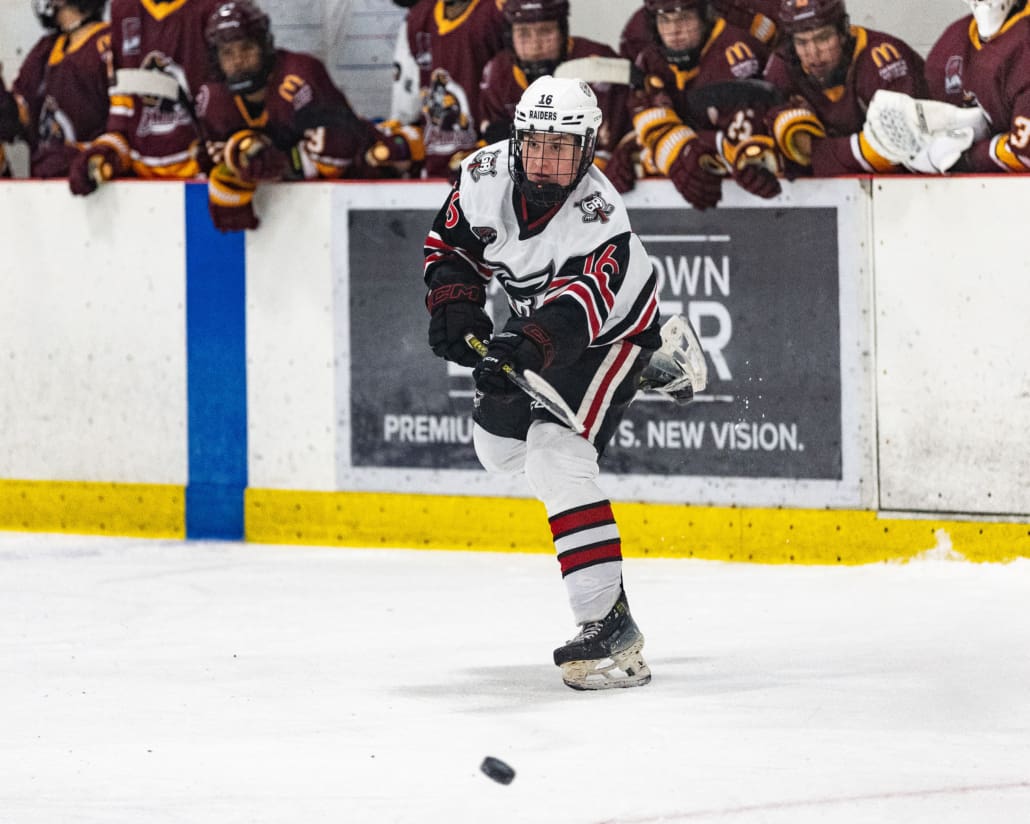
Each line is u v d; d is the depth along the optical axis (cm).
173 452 2284
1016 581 1855
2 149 2552
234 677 1489
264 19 2252
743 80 2012
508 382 1314
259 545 2227
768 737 1241
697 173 1992
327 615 1767
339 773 1162
